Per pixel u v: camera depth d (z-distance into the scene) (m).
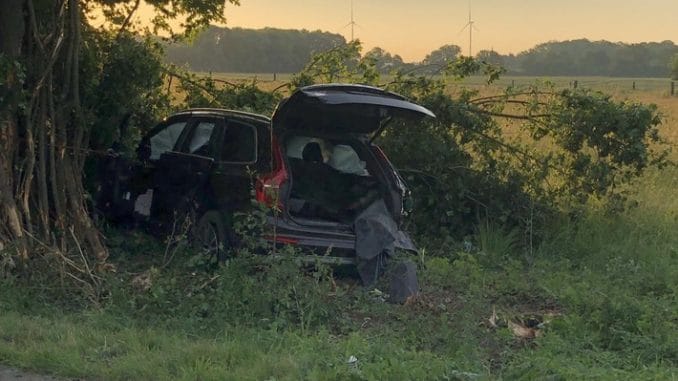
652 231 11.54
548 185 11.74
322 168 9.07
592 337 7.23
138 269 8.93
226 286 7.44
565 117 11.45
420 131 11.41
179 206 9.35
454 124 11.60
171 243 9.06
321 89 8.56
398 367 5.89
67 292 7.77
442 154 11.23
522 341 7.30
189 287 7.73
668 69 57.91
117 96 10.10
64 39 9.05
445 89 11.92
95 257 8.63
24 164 8.50
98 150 10.16
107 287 7.79
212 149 9.17
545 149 11.99
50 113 8.77
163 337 6.62
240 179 8.59
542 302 8.68
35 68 8.77
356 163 9.22
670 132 21.25
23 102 8.36
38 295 7.59
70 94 9.05
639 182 13.72
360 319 7.66
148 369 5.83
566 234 11.06
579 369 6.23
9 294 7.41
